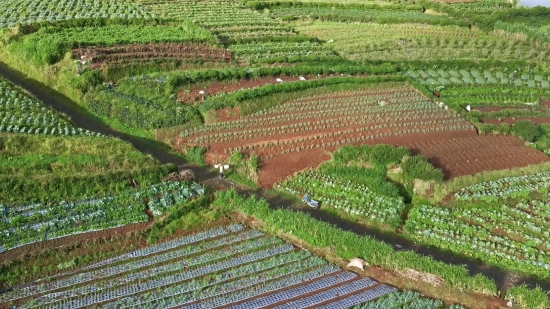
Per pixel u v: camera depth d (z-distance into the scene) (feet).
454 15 300.40
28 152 137.08
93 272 105.40
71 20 222.07
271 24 265.75
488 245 120.47
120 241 113.09
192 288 102.27
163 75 187.42
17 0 249.14
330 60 219.61
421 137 167.22
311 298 100.94
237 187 139.23
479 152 160.35
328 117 173.78
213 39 220.02
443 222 127.54
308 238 115.85
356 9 312.09
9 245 107.24
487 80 223.71
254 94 176.55
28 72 193.26
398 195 134.41
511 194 138.31
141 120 160.86
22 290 100.01
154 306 97.50
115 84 182.09
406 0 332.80
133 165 135.03
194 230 119.65
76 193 123.34
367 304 100.12
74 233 112.57
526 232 125.49
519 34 262.88
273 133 160.86
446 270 106.42
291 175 143.74
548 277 112.16
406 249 119.75
